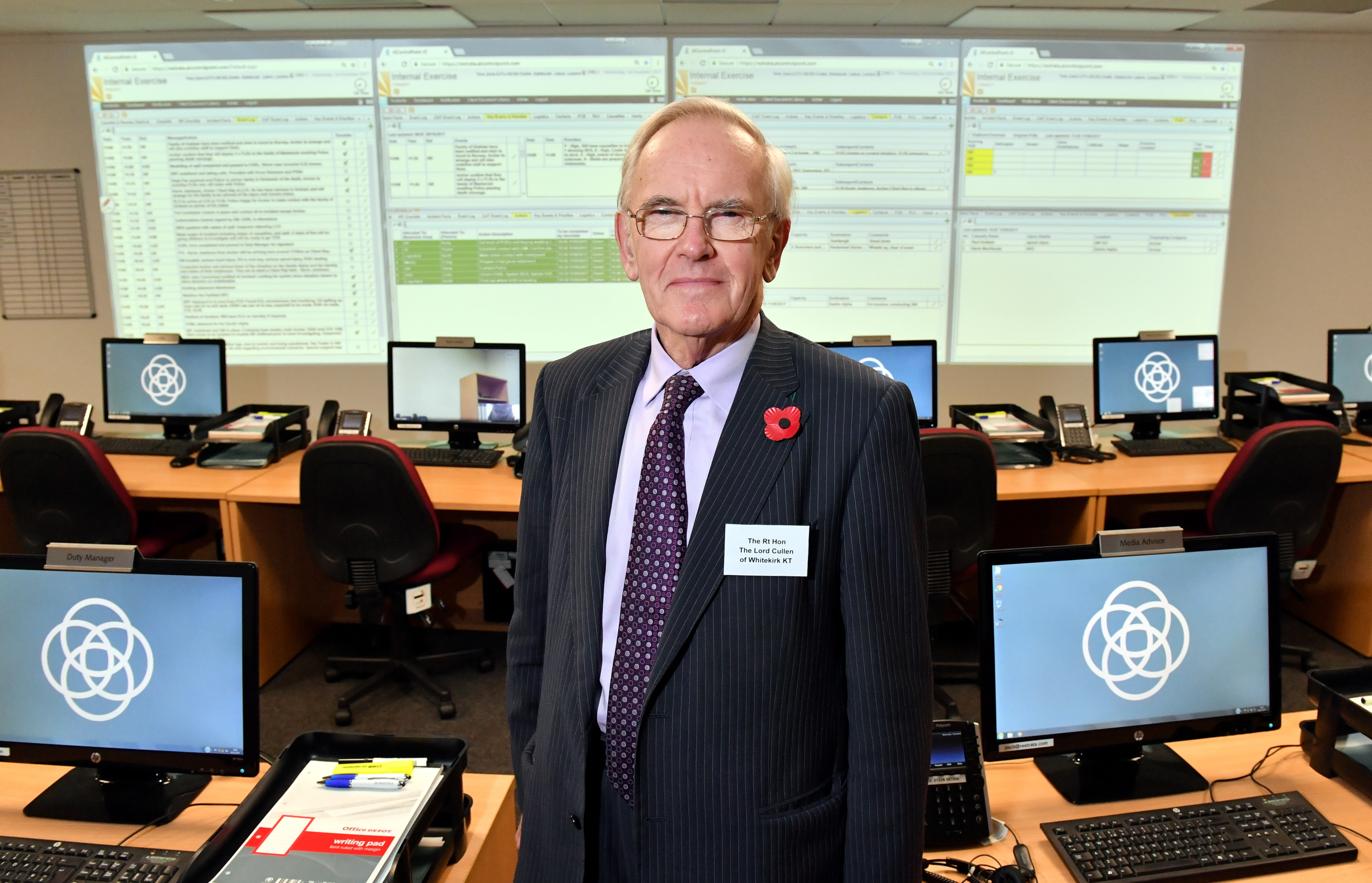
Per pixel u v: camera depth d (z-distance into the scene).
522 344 3.18
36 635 1.21
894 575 0.86
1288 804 1.17
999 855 1.12
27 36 3.55
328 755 1.16
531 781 1.00
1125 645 1.25
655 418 0.95
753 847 0.85
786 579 0.85
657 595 0.89
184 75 3.58
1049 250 3.69
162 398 3.32
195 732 1.19
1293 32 3.55
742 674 0.85
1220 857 1.08
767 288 3.70
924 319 3.74
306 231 3.69
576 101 3.56
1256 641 1.28
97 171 3.66
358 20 3.38
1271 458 2.56
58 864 1.06
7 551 3.41
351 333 3.77
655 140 0.87
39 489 2.60
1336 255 3.75
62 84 3.59
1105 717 1.24
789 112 3.57
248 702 1.18
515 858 1.30
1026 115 3.59
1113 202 3.66
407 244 3.69
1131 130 3.61
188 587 1.19
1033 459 2.99
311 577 3.25
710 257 0.84
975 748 1.17
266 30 3.53
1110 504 3.37
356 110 3.59
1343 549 3.09
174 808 1.20
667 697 0.86
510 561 3.24
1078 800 1.21
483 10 3.26
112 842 1.14
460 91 3.57
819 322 3.74
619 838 0.92
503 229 3.67
